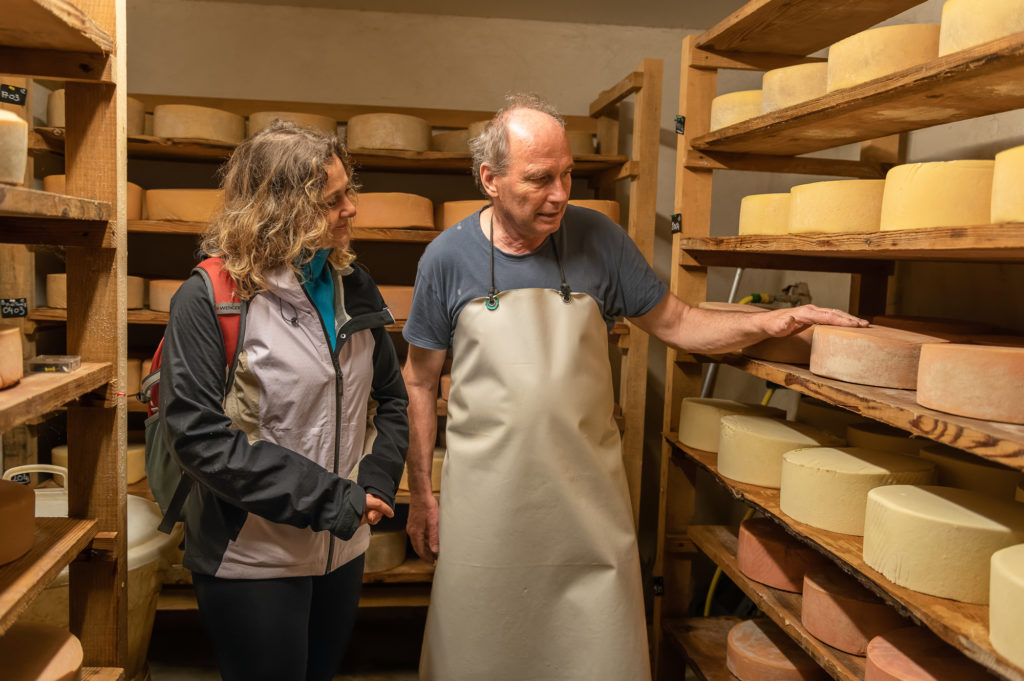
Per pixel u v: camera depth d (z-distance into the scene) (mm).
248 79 2918
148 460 1427
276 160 1296
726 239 1863
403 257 3041
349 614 1581
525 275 1581
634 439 2650
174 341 1282
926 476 1519
